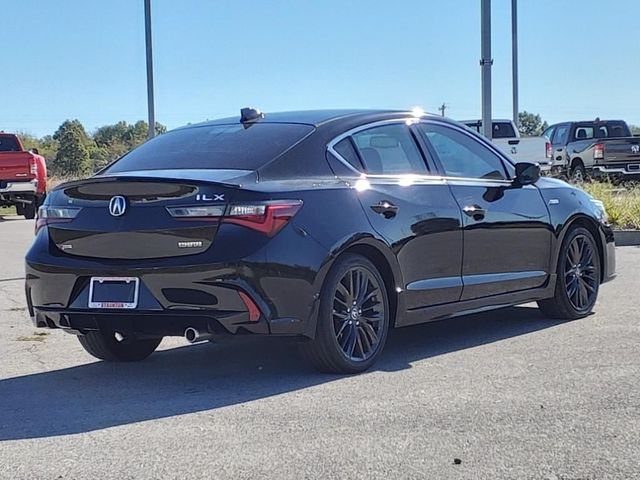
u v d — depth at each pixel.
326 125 5.99
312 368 5.76
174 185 5.22
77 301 5.46
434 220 6.15
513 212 6.86
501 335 6.88
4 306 8.70
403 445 4.24
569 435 4.35
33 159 20.22
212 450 4.23
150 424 4.69
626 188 18.02
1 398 5.33
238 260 5.06
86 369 6.14
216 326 5.12
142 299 5.24
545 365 5.79
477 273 6.55
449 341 6.71
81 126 47.81
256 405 4.99
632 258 11.32
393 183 6.02
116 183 5.36
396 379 5.50
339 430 4.48
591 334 6.79
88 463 4.11
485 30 14.55
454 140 6.76
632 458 4.04
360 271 5.66
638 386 5.20
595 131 25.39
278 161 5.55
